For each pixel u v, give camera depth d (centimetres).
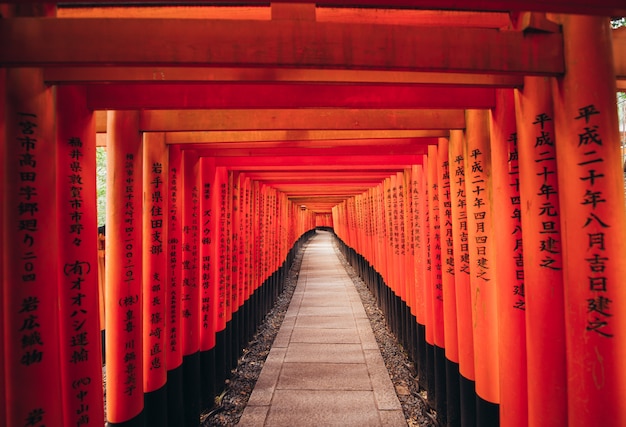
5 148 188
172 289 400
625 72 228
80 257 241
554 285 217
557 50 197
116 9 229
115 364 308
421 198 511
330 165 554
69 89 236
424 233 500
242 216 707
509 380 261
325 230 4947
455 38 186
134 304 313
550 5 157
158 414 362
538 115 219
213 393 504
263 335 805
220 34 173
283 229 1284
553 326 217
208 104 251
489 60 189
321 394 523
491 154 276
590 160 195
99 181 781
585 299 199
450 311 393
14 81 190
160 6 228
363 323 865
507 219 261
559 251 216
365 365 621
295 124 321
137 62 172
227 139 376
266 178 767
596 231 195
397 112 326
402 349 696
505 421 265
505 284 262
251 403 501
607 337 194
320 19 238
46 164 201
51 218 204
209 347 499
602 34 196
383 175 746
